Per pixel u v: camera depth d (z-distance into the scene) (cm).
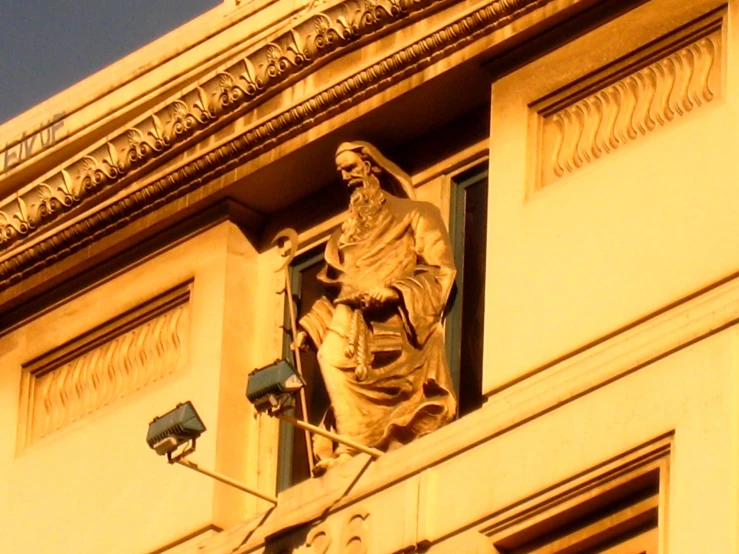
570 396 2062
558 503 2042
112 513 2341
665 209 2084
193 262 2383
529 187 2173
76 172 2430
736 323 2005
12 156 2538
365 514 2138
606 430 2033
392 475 2136
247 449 2309
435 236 2231
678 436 1991
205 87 2359
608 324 2077
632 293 2075
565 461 2047
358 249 2250
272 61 2323
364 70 2277
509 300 2138
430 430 2161
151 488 2323
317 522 2166
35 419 2456
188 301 2384
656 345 2031
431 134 2292
